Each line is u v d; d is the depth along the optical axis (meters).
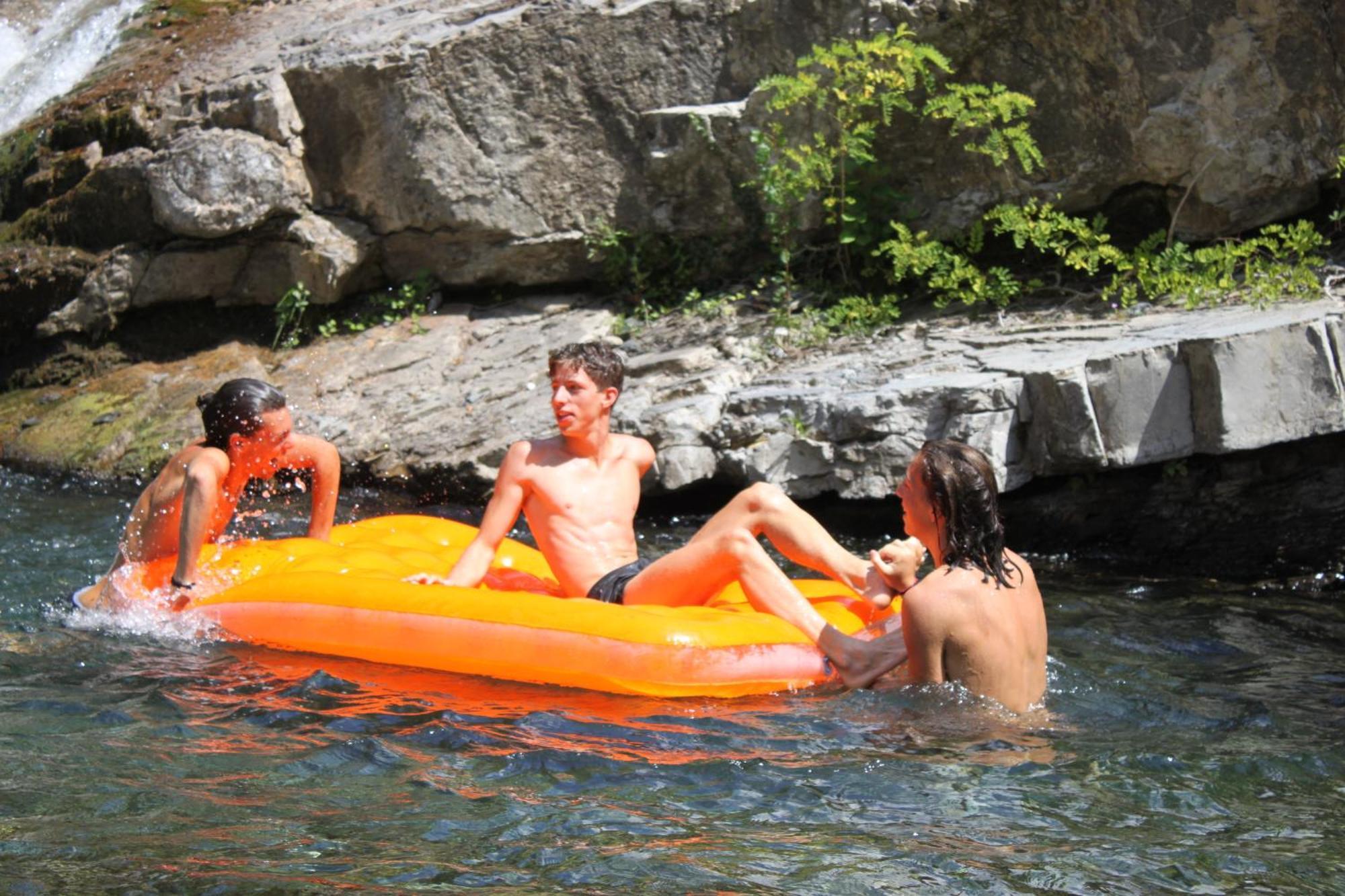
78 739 4.54
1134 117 9.05
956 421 7.56
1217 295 8.26
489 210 10.34
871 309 9.24
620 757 4.43
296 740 4.55
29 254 10.74
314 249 10.38
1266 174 8.77
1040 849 3.76
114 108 10.99
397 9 11.29
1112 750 4.57
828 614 5.51
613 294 10.47
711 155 9.98
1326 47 8.55
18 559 7.25
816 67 9.69
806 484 7.95
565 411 5.92
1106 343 7.76
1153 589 7.02
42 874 3.47
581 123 10.23
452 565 6.34
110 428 9.88
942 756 4.47
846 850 3.73
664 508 8.60
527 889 3.44
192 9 12.55
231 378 10.17
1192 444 7.20
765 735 4.65
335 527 6.86
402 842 3.73
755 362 8.98
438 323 10.42
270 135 10.45
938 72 9.49
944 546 5.04
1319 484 7.32
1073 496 7.69
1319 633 6.23
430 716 4.80
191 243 10.57
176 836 3.75
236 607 5.78
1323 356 7.02
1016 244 8.97
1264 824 3.96
